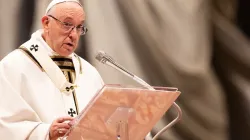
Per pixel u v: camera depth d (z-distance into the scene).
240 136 19.81
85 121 9.68
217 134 19.62
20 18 18.11
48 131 10.51
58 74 12.01
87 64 12.99
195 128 19.42
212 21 19.77
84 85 12.45
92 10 18.84
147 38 19.23
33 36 12.33
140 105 10.01
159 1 19.25
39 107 11.54
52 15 11.72
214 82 19.67
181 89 19.39
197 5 19.50
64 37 11.70
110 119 9.84
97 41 18.77
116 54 18.95
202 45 19.55
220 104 19.70
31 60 11.97
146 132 10.72
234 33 19.92
